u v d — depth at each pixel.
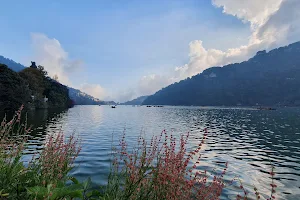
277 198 7.76
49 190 3.10
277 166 12.72
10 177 3.53
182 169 3.38
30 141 15.34
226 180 9.21
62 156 4.55
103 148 14.65
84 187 4.56
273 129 34.84
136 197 3.28
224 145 19.61
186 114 86.44
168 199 3.04
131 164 3.54
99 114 73.81
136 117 62.97
